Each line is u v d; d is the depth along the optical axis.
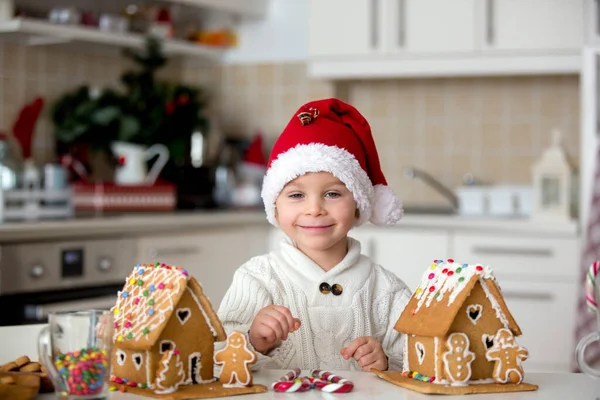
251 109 4.03
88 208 3.12
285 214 1.37
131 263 2.83
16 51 3.29
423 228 3.28
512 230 3.17
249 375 0.93
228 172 3.75
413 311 0.98
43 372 0.97
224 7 3.68
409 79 3.84
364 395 0.90
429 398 0.89
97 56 3.65
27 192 2.85
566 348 3.09
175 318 0.92
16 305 2.42
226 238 3.24
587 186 3.01
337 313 1.36
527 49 3.31
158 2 3.70
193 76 4.14
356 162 1.38
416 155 3.84
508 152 3.70
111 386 0.91
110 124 3.33
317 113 1.39
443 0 3.41
